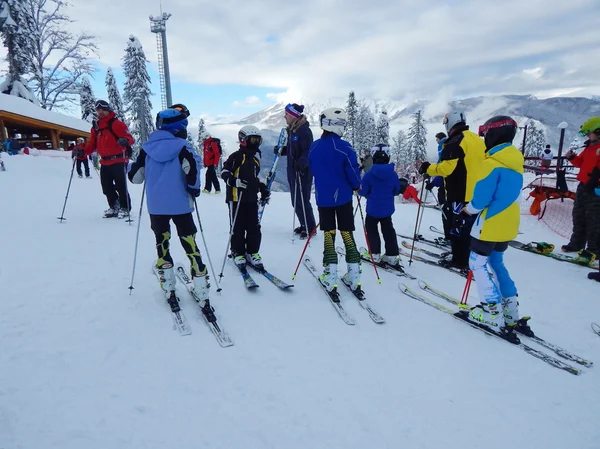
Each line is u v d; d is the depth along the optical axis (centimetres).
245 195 421
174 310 331
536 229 750
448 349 304
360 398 244
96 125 611
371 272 468
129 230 570
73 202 793
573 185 812
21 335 284
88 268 416
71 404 223
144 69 3189
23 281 371
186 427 213
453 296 406
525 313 373
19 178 1141
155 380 250
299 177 560
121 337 294
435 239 637
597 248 508
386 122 3938
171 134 330
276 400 239
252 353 285
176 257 471
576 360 292
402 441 212
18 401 221
